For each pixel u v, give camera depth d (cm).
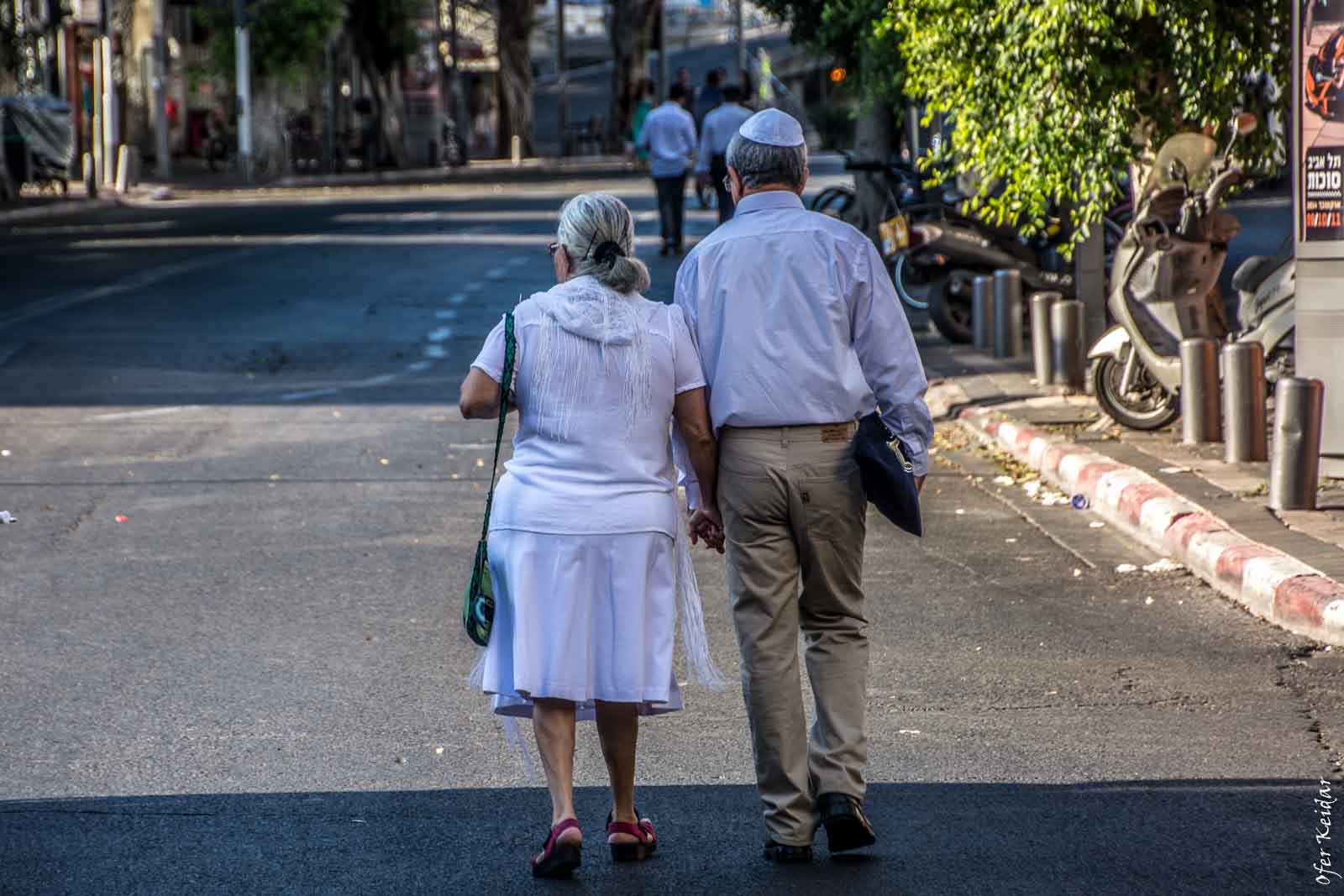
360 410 3341
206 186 11975
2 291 5309
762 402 1183
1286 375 2711
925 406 1198
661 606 1186
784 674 1205
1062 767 1400
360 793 1359
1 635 1839
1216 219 2755
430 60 17538
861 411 1205
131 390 3569
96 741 1489
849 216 5338
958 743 1466
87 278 5675
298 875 1186
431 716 1561
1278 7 2731
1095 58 2695
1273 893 1130
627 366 1172
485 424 3200
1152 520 2231
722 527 1232
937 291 4044
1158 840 1230
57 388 3581
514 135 17550
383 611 1942
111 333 4362
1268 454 2558
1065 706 1570
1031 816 1284
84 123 11856
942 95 2975
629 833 1206
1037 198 2845
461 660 1748
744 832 1266
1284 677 1652
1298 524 2119
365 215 8706
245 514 2462
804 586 1234
